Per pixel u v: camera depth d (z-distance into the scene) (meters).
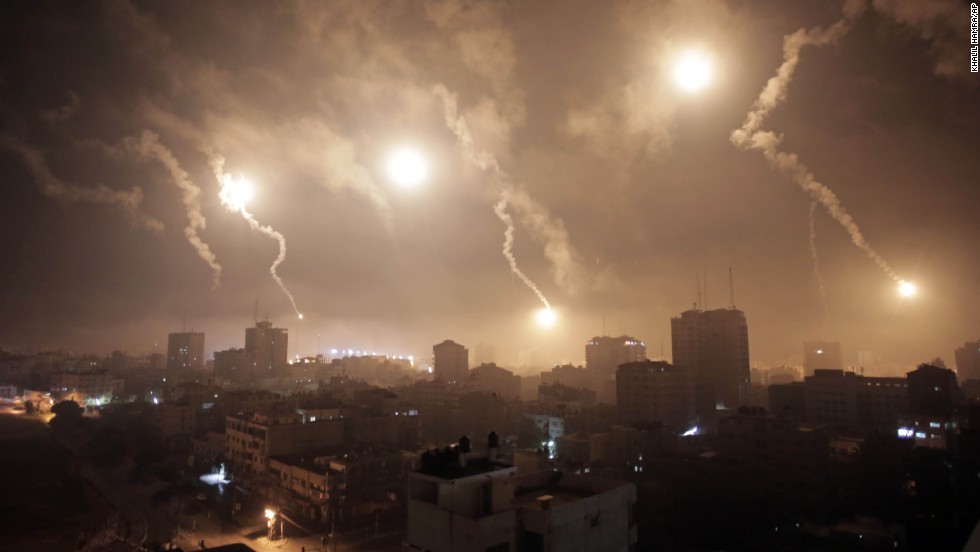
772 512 83.88
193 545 84.94
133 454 139.38
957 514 78.12
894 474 94.69
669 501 91.00
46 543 84.75
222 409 158.12
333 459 105.25
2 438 157.00
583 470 103.94
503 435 164.88
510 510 35.47
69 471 123.75
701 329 177.50
